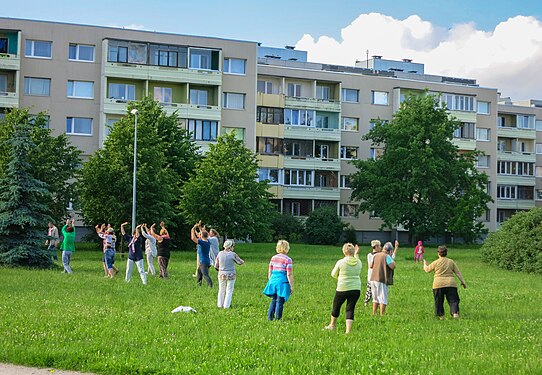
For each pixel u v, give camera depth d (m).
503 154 97.06
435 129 73.19
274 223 75.06
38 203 33.78
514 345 14.70
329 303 21.36
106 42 67.94
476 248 71.69
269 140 79.00
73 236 30.62
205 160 51.25
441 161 71.44
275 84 81.38
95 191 48.62
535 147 100.56
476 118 91.88
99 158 48.94
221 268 19.52
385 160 74.06
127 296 21.59
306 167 81.12
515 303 23.03
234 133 52.50
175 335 14.86
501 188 97.38
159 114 58.16
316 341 14.48
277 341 14.34
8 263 32.56
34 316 16.67
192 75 71.12
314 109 81.75
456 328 16.92
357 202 85.19
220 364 12.16
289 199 81.44
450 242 87.94
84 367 11.89
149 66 69.31
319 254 53.59
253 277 29.61
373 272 19.53
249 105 74.94
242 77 74.69
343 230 79.69
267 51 93.94
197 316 17.50
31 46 66.56
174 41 71.50
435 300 19.09
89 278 27.39
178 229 55.81
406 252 60.47
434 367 12.20
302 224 77.06
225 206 50.12
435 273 19.19
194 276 29.44
